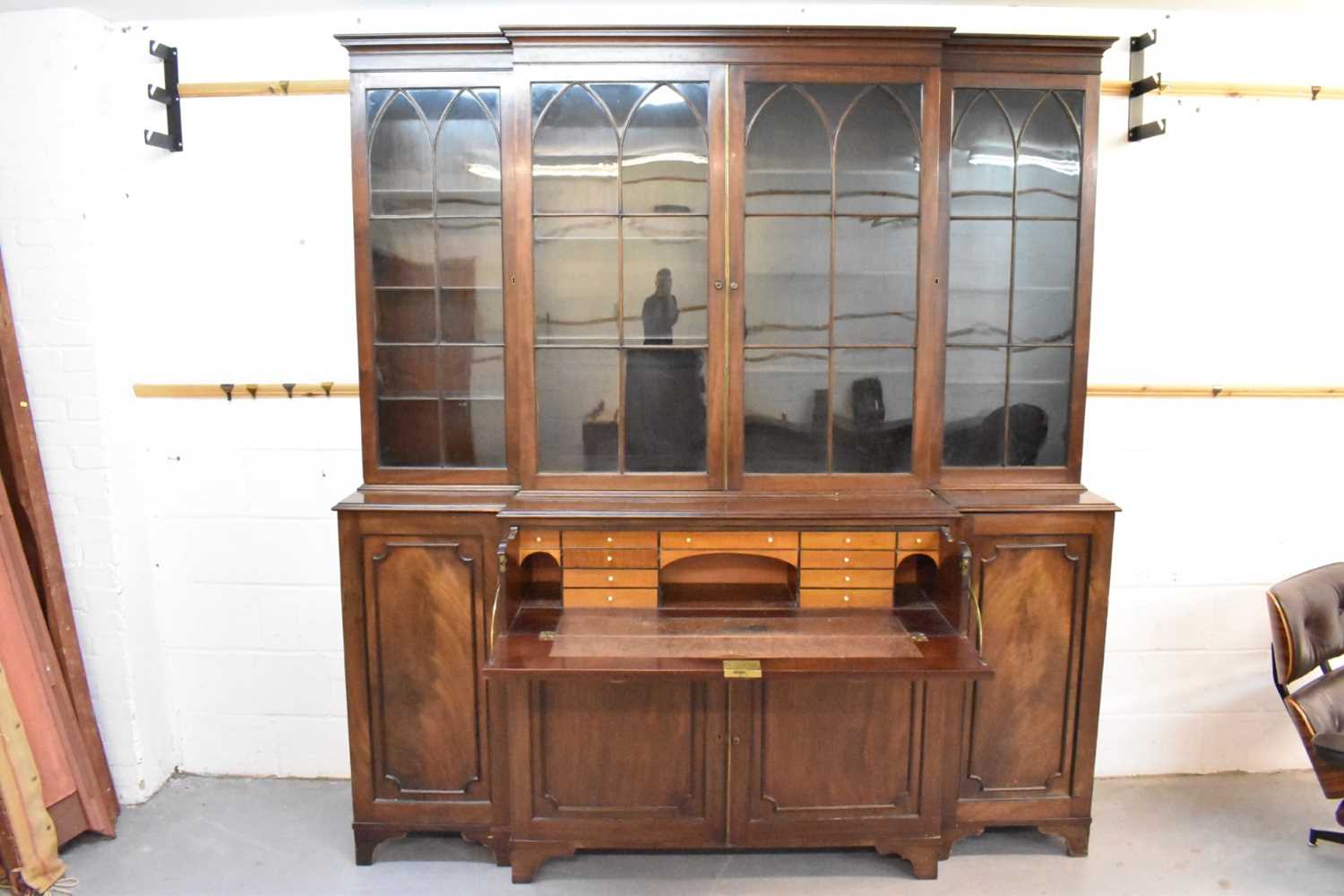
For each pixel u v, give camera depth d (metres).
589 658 1.87
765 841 2.20
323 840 2.40
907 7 2.43
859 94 2.10
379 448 2.27
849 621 2.09
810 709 2.15
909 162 2.12
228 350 2.54
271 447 2.57
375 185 2.18
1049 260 2.23
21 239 2.36
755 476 2.19
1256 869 2.27
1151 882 2.22
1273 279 2.56
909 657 1.89
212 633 2.65
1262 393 2.59
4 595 2.28
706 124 2.09
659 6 2.42
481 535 2.17
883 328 2.18
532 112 2.09
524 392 2.16
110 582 2.46
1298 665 2.25
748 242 2.14
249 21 2.43
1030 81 2.15
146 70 2.46
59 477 2.43
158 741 2.62
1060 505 2.17
